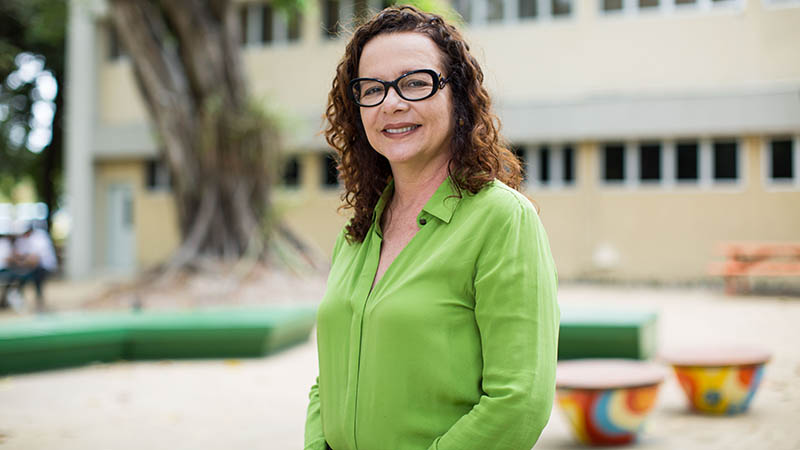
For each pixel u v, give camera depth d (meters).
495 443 1.49
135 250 22.05
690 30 16.94
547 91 18.02
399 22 1.76
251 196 14.66
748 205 16.58
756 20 16.48
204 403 5.89
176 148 14.31
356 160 1.94
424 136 1.71
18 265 13.38
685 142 17.11
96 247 22.33
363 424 1.64
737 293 14.64
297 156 20.47
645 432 4.73
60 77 26.02
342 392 1.73
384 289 1.66
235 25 15.08
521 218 1.59
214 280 13.55
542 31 18.06
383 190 1.91
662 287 16.53
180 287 13.38
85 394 6.26
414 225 1.75
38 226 25.98
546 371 1.52
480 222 1.60
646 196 17.36
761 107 16.14
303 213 20.31
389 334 1.60
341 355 1.75
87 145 22.05
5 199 32.22
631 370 4.74
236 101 14.77
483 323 1.56
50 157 26.25
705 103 16.53
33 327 7.38
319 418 1.92
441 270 1.59
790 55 16.23
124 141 21.75
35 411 5.66
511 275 1.54
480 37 18.50
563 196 17.98
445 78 1.72
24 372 7.23
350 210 1.98
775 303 12.72
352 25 2.02
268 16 20.75
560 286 16.94
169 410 5.64
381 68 1.73
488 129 1.72
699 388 5.13
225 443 4.71
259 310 9.07
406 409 1.59
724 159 16.83
